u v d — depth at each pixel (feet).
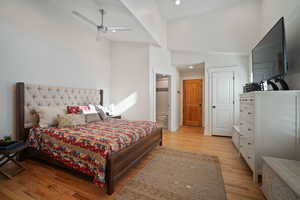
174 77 16.34
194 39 13.66
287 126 5.65
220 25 12.68
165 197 5.24
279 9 8.23
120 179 6.41
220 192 5.51
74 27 11.21
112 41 14.92
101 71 13.91
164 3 11.87
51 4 9.53
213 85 13.92
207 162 8.04
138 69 13.99
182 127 18.39
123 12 8.89
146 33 10.95
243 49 12.11
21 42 8.11
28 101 8.29
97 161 5.51
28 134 8.05
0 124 7.41
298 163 4.85
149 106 13.62
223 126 13.62
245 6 11.80
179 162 8.04
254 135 5.99
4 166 7.33
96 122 10.30
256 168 6.02
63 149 6.66
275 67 6.45
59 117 8.62
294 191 3.50
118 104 14.73
